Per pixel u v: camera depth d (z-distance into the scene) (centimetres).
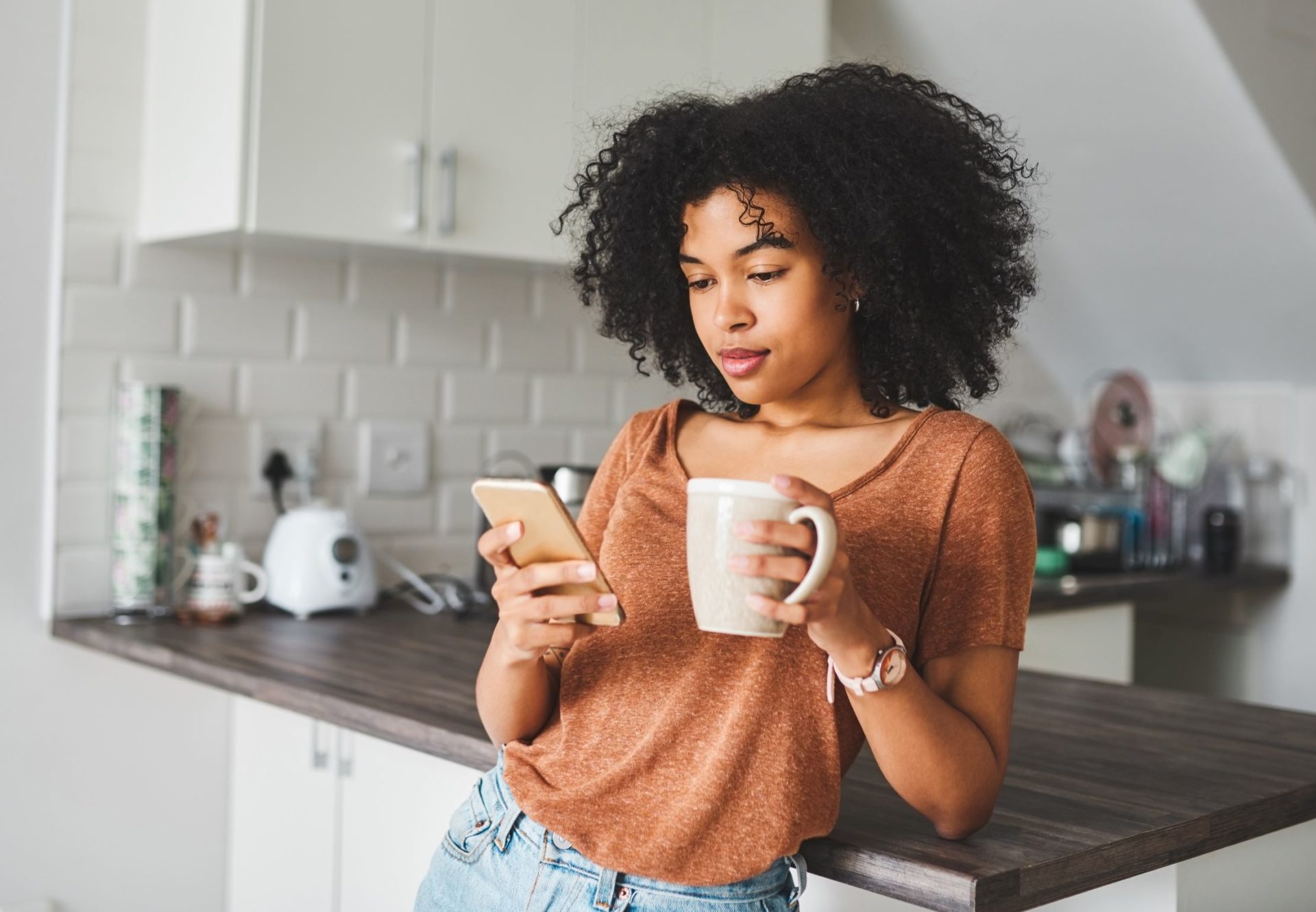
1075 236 303
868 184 102
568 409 262
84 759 210
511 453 255
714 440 113
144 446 208
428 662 182
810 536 86
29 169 205
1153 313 314
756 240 101
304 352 230
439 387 246
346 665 178
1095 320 326
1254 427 319
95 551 212
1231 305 299
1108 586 272
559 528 95
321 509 223
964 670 100
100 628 202
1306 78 263
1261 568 310
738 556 87
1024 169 119
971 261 110
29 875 206
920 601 101
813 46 244
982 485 100
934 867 96
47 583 208
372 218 199
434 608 229
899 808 114
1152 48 255
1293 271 281
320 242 202
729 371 104
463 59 205
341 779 180
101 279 211
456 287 247
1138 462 308
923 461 102
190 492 220
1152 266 300
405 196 201
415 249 205
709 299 106
